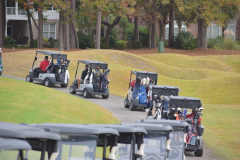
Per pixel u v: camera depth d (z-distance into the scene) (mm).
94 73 44500
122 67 64625
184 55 91438
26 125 9000
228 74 72438
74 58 68500
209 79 63781
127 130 10977
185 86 60906
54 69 48594
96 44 87375
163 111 24641
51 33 128125
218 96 56250
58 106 28594
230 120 37438
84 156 9609
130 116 34812
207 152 24781
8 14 119688
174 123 15180
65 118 25328
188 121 23328
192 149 22938
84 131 9617
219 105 48969
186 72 73125
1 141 6973
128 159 11133
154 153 12672
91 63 44531
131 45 110375
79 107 30844
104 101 43750
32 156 8398
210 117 38875
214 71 73500
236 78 62281
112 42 114562
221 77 64312
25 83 34938
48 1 77688
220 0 94250
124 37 128750
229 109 44938
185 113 24000
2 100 25969
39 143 8414
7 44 101938
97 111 32062
